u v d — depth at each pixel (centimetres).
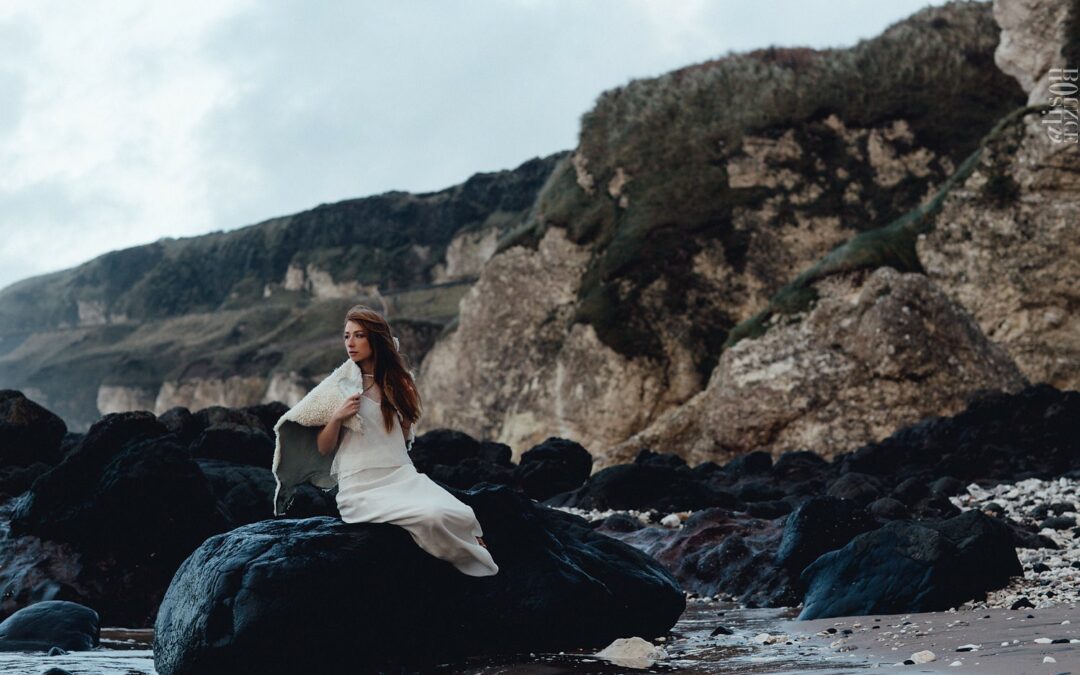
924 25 4009
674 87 4066
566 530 767
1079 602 688
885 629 655
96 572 926
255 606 527
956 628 620
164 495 959
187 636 541
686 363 3325
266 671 530
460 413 3872
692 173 3734
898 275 2684
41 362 10269
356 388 568
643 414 3306
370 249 9475
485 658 594
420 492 568
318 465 579
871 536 816
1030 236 2905
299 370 6384
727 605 938
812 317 2736
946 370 2552
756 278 3481
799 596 924
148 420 1034
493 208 9206
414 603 570
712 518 1170
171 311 10669
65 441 1422
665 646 646
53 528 962
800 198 3625
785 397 2648
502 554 625
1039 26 3116
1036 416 1838
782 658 561
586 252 3797
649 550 1141
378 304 7956
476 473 1686
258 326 8688
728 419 2708
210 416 1532
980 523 787
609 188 3869
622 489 1555
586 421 3347
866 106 3778
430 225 9400
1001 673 438
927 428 1938
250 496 1088
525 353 3769
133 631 836
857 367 2603
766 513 1288
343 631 544
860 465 1755
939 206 3031
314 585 538
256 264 10369
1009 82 3788
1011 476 1564
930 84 3819
